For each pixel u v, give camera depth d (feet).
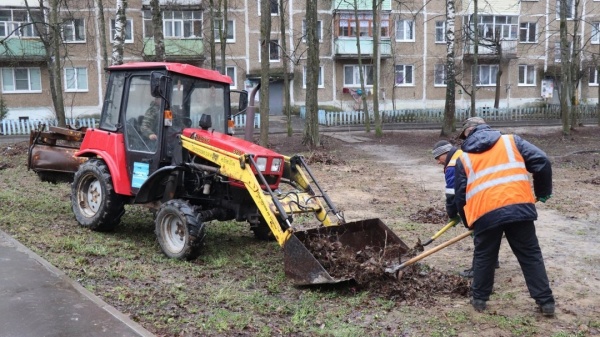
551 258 23.35
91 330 14.42
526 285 18.56
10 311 15.40
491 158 16.43
